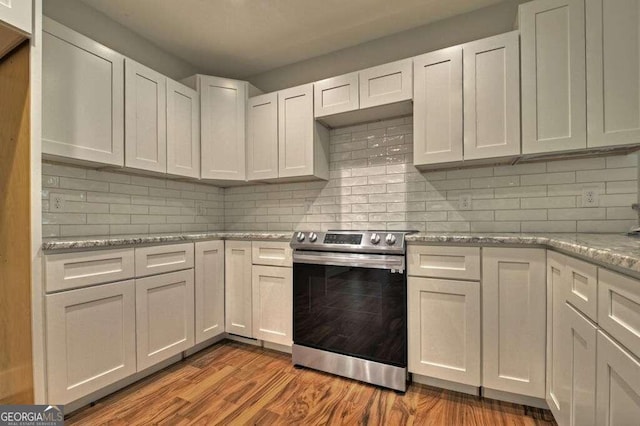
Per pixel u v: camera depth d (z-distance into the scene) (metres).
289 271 2.11
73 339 1.45
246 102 2.61
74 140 1.69
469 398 1.62
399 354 1.71
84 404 1.55
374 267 1.78
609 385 0.85
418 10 2.11
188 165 2.37
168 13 2.09
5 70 1.35
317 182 2.64
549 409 1.49
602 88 1.54
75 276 1.46
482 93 1.79
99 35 2.07
